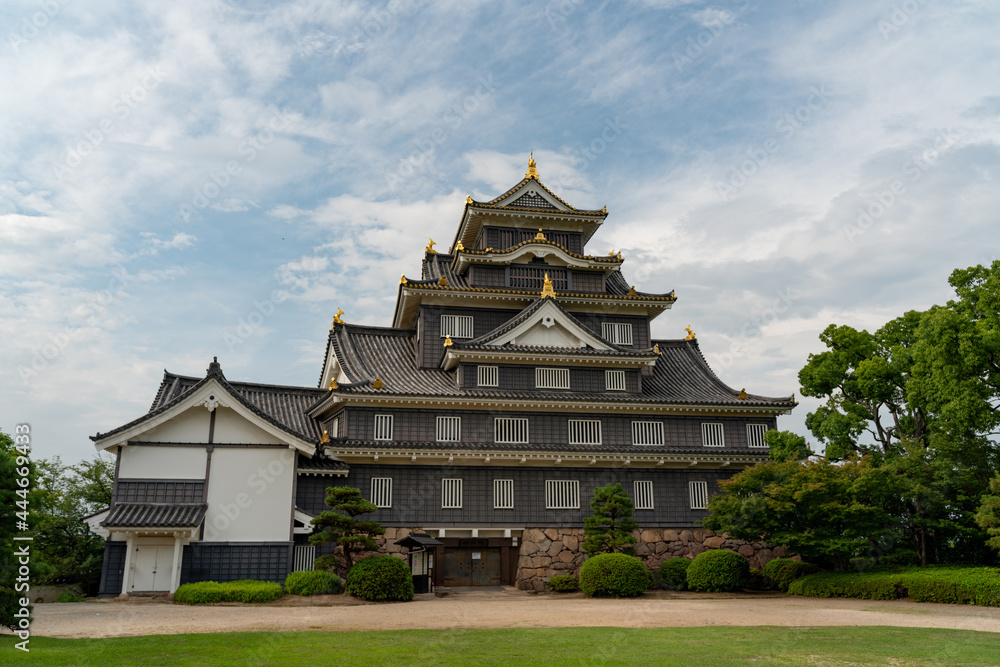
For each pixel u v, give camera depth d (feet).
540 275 153.99
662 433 140.46
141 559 105.50
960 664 51.03
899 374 127.44
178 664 47.91
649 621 78.33
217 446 112.37
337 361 146.20
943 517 116.47
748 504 112.68
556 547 128.98
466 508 128.47
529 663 49.96
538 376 138.82
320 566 104.47
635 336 153.28
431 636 63.57
